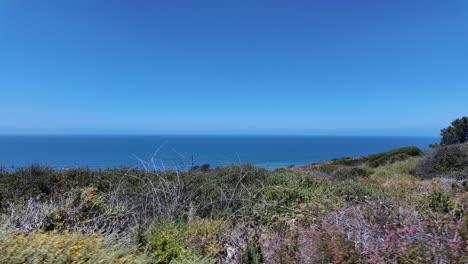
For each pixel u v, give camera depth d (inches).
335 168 909.2
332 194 293.6
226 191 277.6
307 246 137.9
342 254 120.9
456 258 107.8
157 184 268.7
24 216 204.7
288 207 249.1
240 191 277.0
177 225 211.6
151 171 297.1
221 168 355.3
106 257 142.5
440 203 187.8
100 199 240.5
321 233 140.2
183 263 162.9
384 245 122.5
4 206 242.8
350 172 718.5
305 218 210.7
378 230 143.4
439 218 143.9
